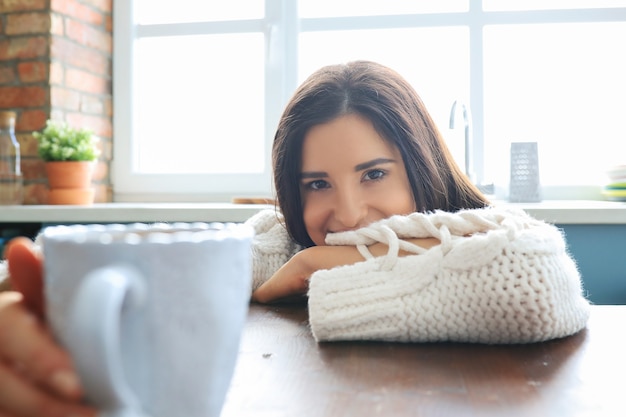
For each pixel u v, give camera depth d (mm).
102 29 2303
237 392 402
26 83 2062
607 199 2057
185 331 274
